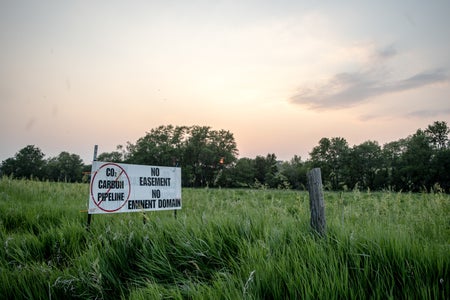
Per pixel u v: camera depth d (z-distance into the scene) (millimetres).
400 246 3055
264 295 2656
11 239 4426
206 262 3793
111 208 5969
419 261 2850
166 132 127938
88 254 3797
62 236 4684
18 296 3039
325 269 2758
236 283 2908
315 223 3891
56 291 3143
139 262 3861
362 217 5934
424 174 84062
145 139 126688
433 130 100062
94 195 5699
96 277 3090
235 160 121125
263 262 3113
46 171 110375
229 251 3898
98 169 5812
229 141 128375
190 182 112375
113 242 4227
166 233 4492
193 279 3379
